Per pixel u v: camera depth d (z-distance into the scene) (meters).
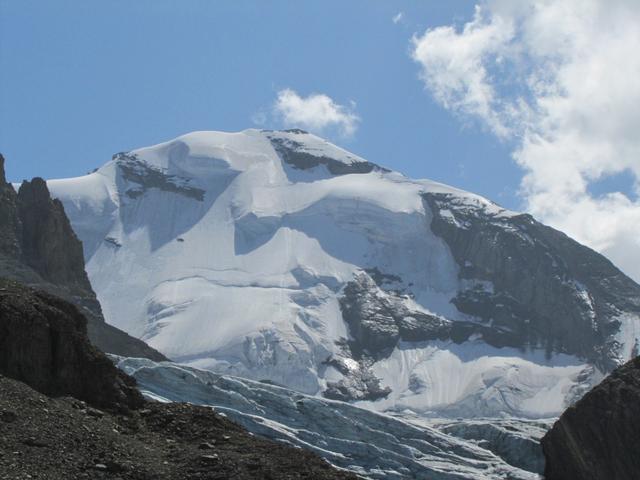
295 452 110.00
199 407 117.00
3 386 105.19
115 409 114.19
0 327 112.19
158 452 105.69
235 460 104.56
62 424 103.75
